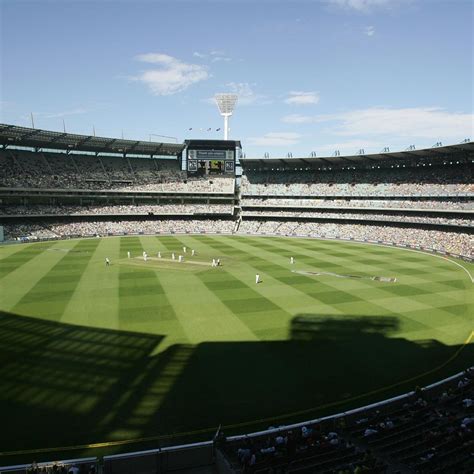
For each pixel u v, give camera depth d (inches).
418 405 839.1
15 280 1950.1
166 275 2101.4
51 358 1090.1
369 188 4328.3
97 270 2218.3
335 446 671.1
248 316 1449.3
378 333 1318.9
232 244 3452.3
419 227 3740.2
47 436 760.3
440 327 1379.2
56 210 4065.0
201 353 1137.4
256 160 4692.4
